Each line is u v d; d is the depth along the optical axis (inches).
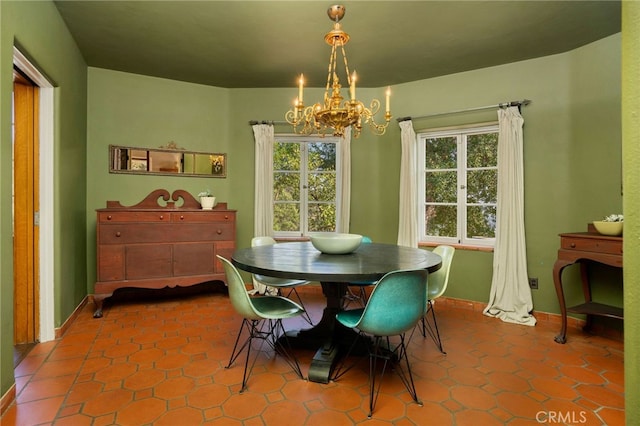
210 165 157.6
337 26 94.2
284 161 164.9
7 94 69.4
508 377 80.3
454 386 76.3
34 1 82.8
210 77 147.3
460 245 137.9
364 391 74.2
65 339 100.3
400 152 150.8
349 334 97.4
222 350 93.9
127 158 143.6
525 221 125.5
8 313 68.8
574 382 78.0
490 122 132.4
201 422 63.2
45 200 98.3
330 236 97.9
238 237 161.0
